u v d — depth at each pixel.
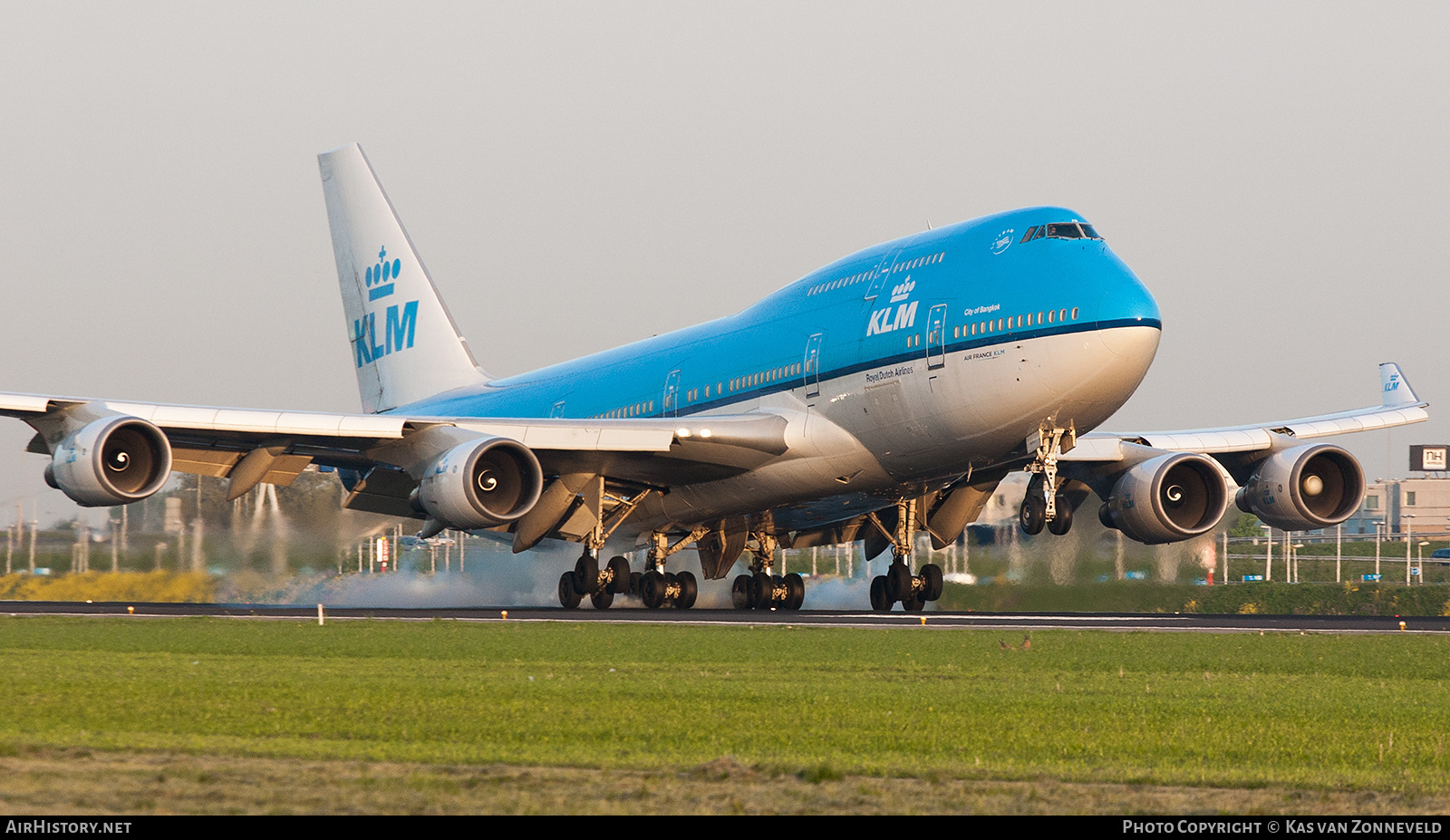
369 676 52.22
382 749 33.12
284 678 50.88
